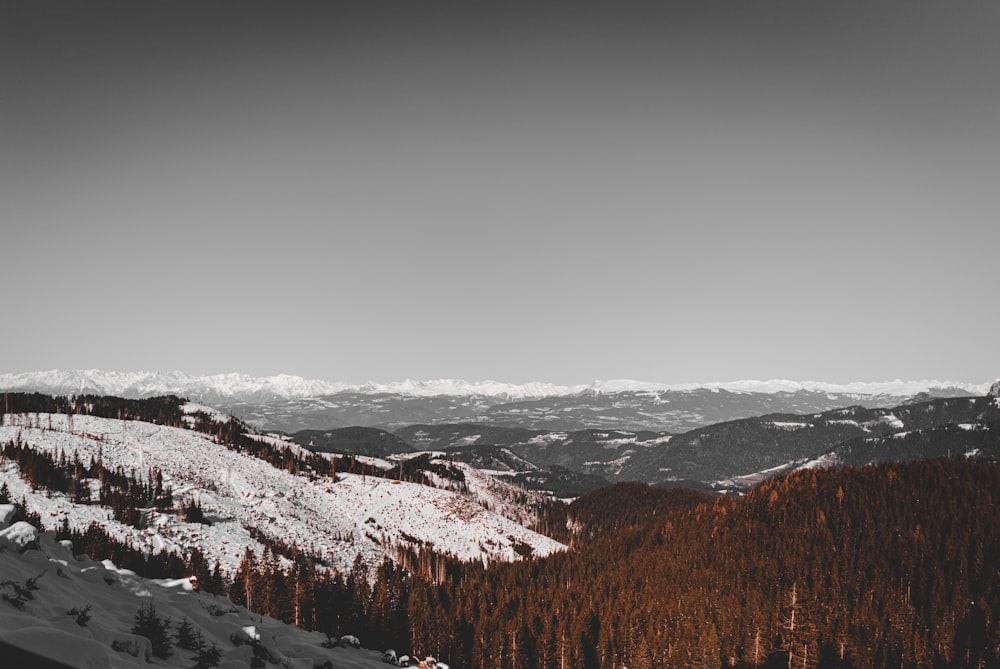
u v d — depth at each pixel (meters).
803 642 112.06
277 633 33.62
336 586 95.25
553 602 139.75
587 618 126.50
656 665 112.25
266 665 24.50
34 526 27.67
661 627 124.44
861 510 180.75
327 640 37.94
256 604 81.19
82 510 129.88
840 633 116.19
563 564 192.88
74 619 18.84
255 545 147.62
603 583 160.00
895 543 162.00
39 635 14.55
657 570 165.62
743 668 111.19
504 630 112.19
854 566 153.12
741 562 160.62
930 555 153.12
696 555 172.25
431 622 102.62
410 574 160.25
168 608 26.50
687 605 134.38
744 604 135.12
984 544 154.00
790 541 169.50
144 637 20.12
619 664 114.62
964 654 117.69
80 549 29.11
